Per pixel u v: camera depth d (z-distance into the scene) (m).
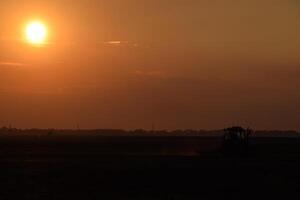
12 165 141.12
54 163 147.50
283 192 86.25
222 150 176.50
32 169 128.25
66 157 178.00
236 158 169.12
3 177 109.19
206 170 123.56
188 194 84.44
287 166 135.25
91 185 95.62
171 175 112.81
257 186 93.38
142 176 110.75
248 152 172.88
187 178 106.56
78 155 191.38
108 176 111.19
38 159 166.38
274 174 114.69
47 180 103.56
